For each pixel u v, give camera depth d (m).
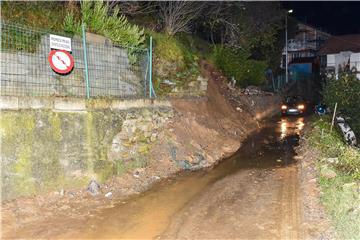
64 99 9.43
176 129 13.83
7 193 8.05
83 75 11.05
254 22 32.31
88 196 9.25
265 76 35.75
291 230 7.25
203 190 10.10
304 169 12.20
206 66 26.03
